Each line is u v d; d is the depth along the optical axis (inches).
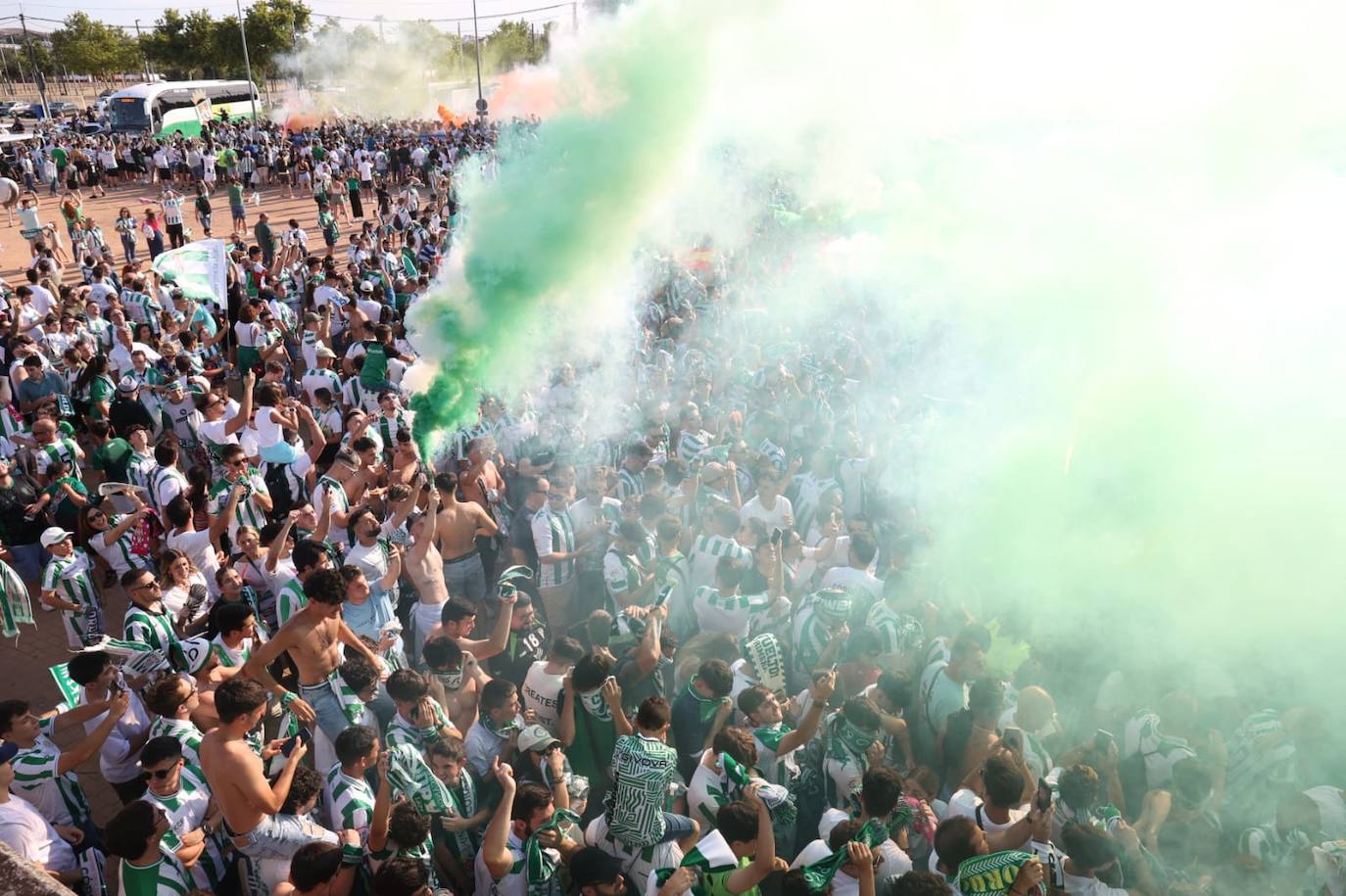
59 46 3567.9
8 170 1330.0
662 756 159.8
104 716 196.7
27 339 442.6
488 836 152.8
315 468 355.6
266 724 207.9
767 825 147.1
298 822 159.3
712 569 244.5
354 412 317.7
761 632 233.8
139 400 392.5
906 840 166.9
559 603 272.1
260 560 255.4
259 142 1481.3
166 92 1904.5
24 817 163.2
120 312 454.9
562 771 173.6
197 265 486.0
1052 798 166.2
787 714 202.5
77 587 267.3
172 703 179.9
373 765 167.9
